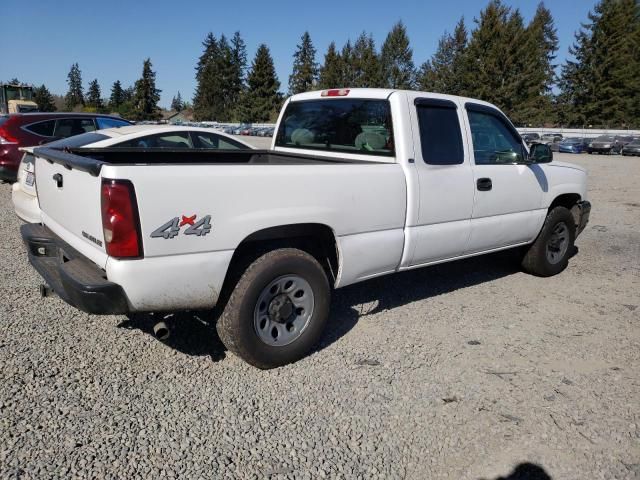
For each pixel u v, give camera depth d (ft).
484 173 15.75
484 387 11.40
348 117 15.30
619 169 82.89
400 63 278.26
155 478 8.22
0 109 118.93
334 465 8.75
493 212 16.35
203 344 12.87
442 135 14.66
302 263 11.71
